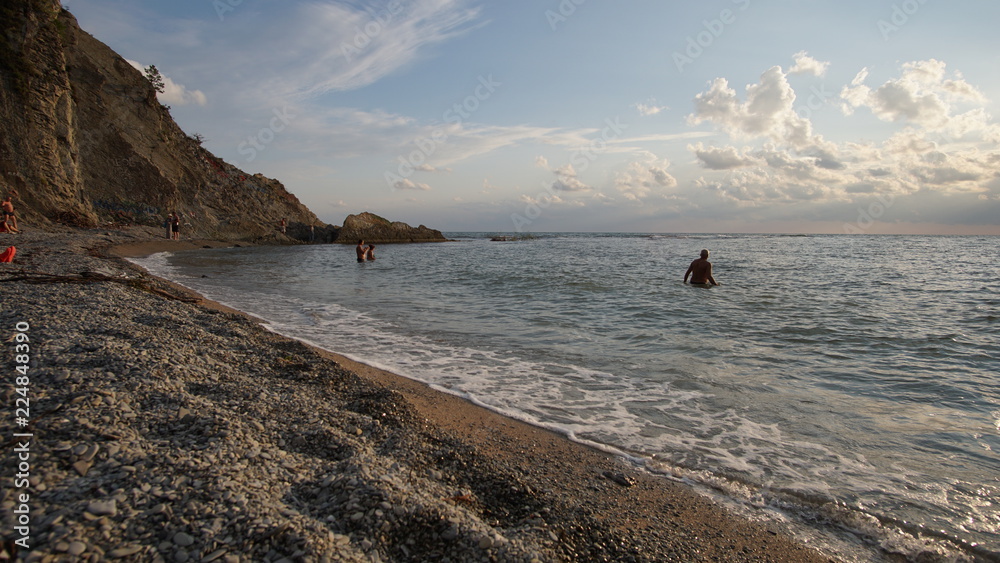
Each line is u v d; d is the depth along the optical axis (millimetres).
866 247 48125
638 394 5746
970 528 3197
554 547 2805
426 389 5816
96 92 33719
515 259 30875
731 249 43531
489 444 4355
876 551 3037
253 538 2381
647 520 3273
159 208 35875
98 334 5562
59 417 3199
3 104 25281
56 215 26719
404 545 2584
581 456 4191
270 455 3287
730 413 5176
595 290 15141
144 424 3377
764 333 8953
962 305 12055
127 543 2256
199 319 7789
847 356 7406
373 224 54750
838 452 4297
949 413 5168
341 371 5891
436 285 16656
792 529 3244
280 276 19031
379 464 3434
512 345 8086
